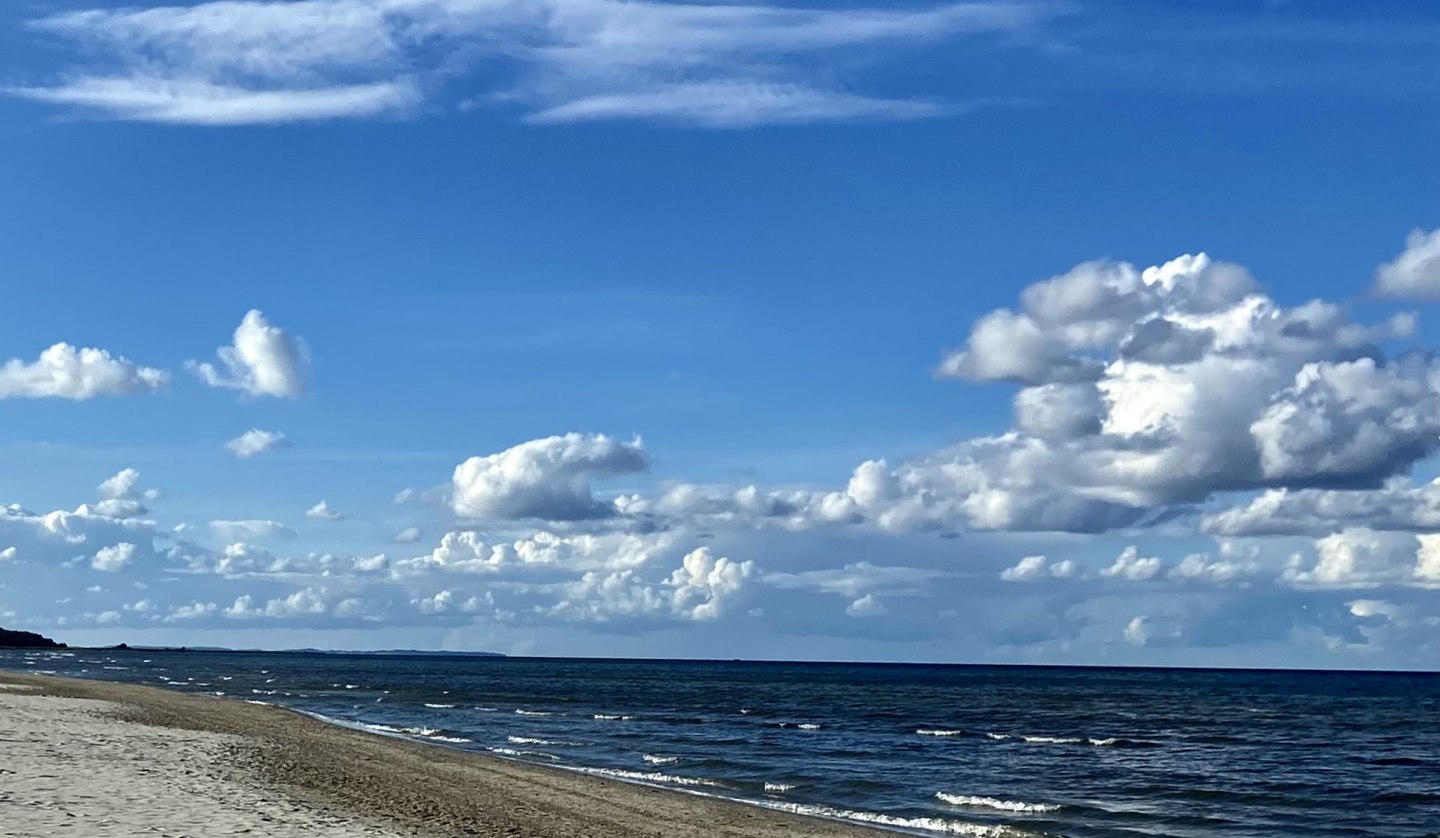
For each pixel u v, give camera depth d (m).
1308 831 39.75
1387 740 83.25
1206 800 46.53
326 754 43.38
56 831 21.48
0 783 27.00
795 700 127.38
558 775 43.22
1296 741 80.75
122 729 46.16
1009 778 51.66
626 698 123.81
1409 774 59.59
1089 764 59.69
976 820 37.88
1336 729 94.19
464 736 64.44
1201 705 134.25
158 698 78.69
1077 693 170.38
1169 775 55.28
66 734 41.31
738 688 166.75
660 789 41.62
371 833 24.59
